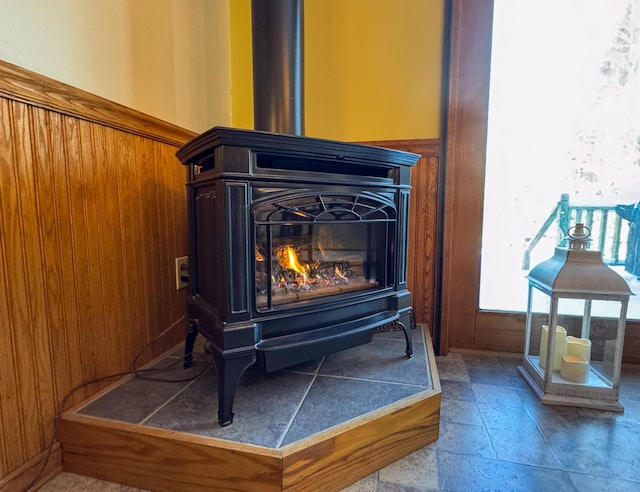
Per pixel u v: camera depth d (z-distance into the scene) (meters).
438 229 1.74
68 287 1.00
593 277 1.28
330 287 1.22
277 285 1.13
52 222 0.94
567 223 1.67
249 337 0.96
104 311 1.12
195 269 1.21
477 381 1.49
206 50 1.66
